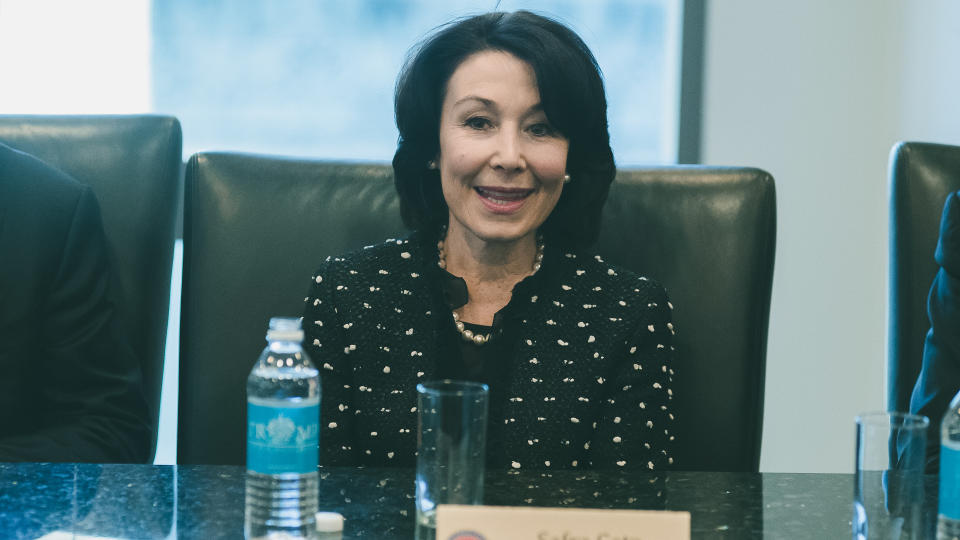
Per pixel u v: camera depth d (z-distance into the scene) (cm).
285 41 501
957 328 279
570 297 267
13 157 296
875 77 477
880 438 169
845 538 183
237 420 291
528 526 157
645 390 262
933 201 308
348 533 180
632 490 207
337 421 264
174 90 499
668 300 273
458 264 271
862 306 485
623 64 504
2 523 182
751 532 185
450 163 261
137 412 294
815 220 486
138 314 304
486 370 261
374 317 265
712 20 483
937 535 173
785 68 481
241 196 297
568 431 256
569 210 278
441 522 158
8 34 485
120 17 492
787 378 493
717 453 286
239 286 294
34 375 289
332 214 297
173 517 187
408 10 500
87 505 192
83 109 493
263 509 184
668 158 503
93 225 299
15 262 287
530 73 257
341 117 505
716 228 291
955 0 418
